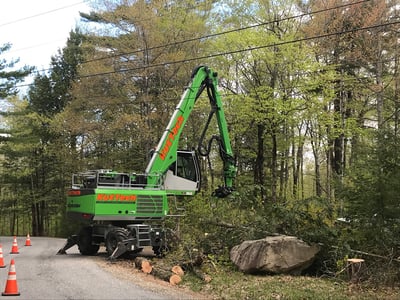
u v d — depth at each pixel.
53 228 46.00
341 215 12.76
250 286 10.14
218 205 16.09
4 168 42.28
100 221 14.86
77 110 29.41
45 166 41.78
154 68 26.34
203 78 17.27
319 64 22.31
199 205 16.77
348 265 10.68
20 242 24.53
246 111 23.38
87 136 30.89
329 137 23.36
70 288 9.24
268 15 23.77
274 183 24.95
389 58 23.44
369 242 11.57
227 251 13.62
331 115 22.73
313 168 33.03
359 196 11.73
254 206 15.98
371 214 11.42
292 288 9.91
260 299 9.03
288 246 11.63
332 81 23.28
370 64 23.61
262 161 26.84
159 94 27.59
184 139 28.03
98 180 14.49
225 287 10.12
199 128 27.81
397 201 11.12
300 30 23.48
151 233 14.27
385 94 22.78
